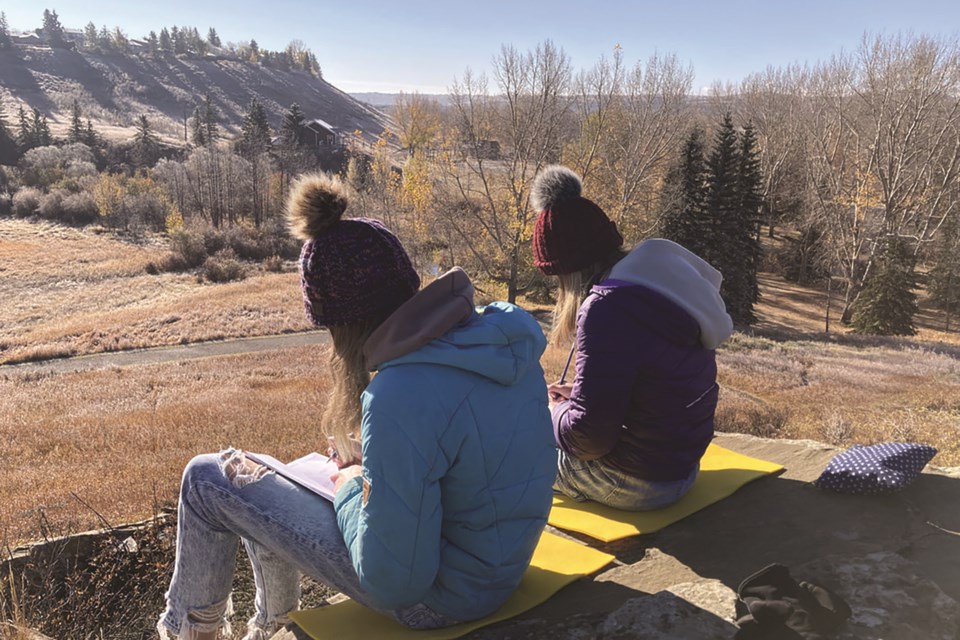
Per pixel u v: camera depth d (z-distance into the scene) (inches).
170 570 170.6
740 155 1600.6
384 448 61.2
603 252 100.9
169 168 3120.1
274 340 1378.0
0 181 3270.2
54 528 246.5
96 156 4082.2
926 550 90.7
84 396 844.6
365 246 65.9
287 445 477.1
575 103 1718.8
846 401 602.9
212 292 1790.1
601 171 1764.3
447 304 64.9
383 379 63.7
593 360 90.7
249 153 3376.0
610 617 76.5
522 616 78.4
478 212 1526.8
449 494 66.9
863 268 1877.5
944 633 70.9
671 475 100.3
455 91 1515.7
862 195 1742.1
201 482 75.4
